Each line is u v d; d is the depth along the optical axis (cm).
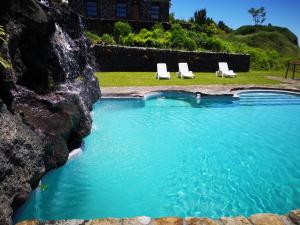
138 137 1000
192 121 1216
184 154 891
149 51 2273
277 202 660
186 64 2142
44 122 668
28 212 558
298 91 1664
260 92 1686
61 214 577
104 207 610
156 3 2980
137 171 766
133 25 2856
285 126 1189
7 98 546
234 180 749
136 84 1731
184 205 632
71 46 1046
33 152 555
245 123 1213
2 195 446
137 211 605
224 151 929
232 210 622
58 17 982
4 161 466
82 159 804
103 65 2200
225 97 1489
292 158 895
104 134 1001
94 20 2730
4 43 556
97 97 1311
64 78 911
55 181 681
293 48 5334
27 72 723
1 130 478
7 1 609
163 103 1476
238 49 2950
